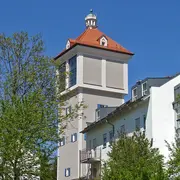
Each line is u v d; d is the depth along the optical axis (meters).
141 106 48.47
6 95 33.06
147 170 27.81
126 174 29.45
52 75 34.84
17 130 30.56
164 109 46.03
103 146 56.25
